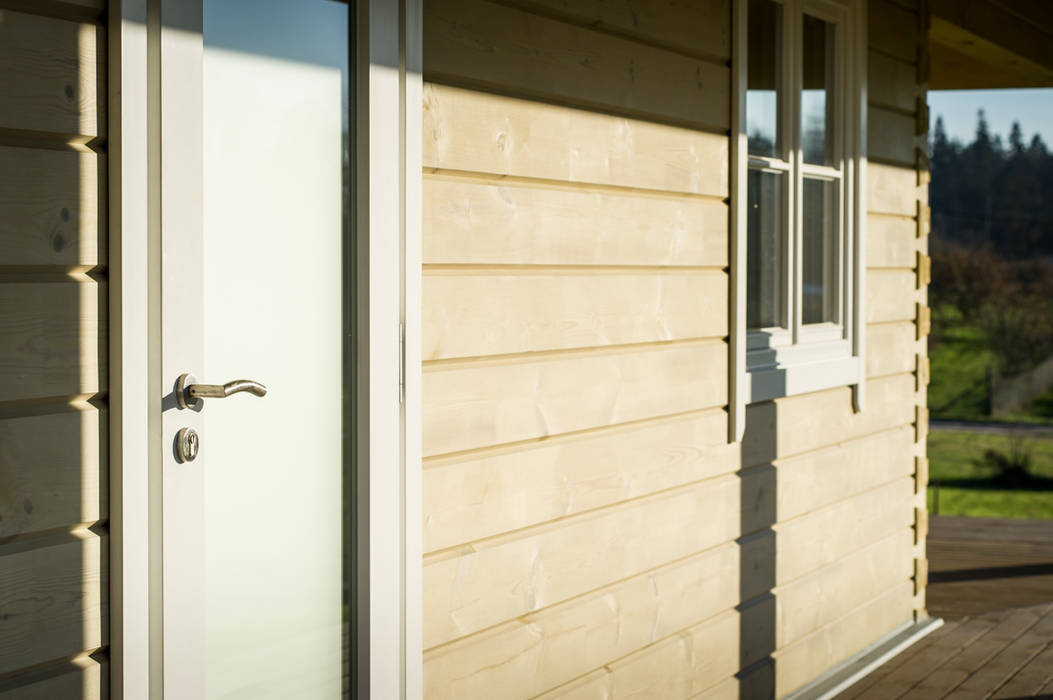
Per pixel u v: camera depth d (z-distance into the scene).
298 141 2.31
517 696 2.82
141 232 2.00
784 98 3.94
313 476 2.37
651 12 3.18
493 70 2.67
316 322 2.36
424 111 2.51
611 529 3.12
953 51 6.37
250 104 2.21
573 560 2.98
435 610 2.59
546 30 2.82
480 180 2.67
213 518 2.18
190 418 2.08
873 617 4.63
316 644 2.39
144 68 2.00
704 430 3.49
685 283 3.37
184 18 2.05
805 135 4.12
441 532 2.61
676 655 3.40
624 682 3.18
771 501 3.86
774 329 3.98
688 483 3.43
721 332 3.54
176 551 2.06
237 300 2.20
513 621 2.82
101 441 1.98
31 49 1.85
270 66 2.25
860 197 4.36
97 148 1.97
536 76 2.79
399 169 2.46
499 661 2.77
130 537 1.99
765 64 3.83
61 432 1.92
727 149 3.55
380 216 2.42
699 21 3.39
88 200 1.95
